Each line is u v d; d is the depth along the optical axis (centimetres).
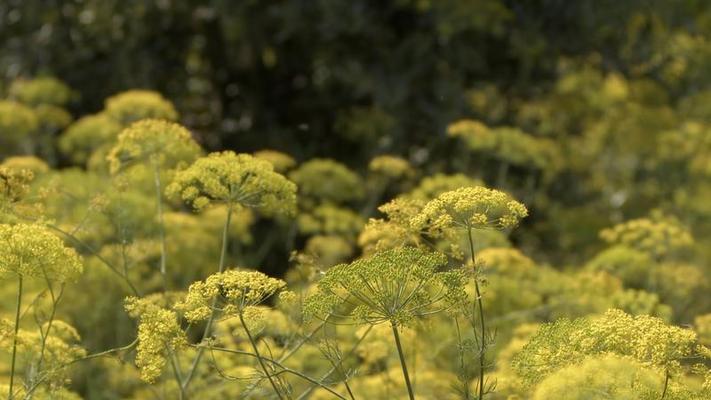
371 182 1670
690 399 635
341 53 1894
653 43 2011
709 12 2020
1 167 788
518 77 1947
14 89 1831
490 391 702
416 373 967
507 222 666
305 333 867
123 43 1934
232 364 909
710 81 2086
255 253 1764
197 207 820
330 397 960
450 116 1823
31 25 1969
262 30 1875
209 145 1961
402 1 1820
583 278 1166
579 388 575
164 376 956
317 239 1310
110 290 1231
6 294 1074
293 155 1903
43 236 684
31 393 745
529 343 660
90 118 1391
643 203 1920
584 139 2020
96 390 1168
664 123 1962
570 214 1795
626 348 633
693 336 628
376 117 1836
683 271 1276
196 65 1992
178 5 1889
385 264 616
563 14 1939
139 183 1208
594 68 2006
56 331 859
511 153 1432
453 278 641
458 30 1794
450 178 1088
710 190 1767
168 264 1266
